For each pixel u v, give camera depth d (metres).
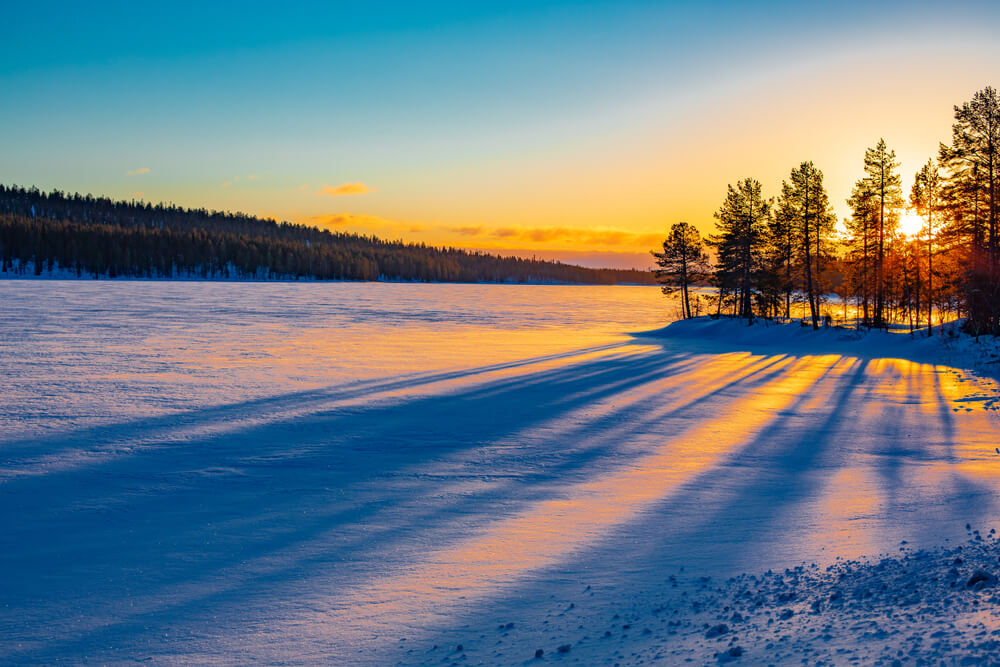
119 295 103.69
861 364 35.72
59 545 8.55
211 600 6.66
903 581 5.47
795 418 19.44
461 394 23.45
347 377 27.56
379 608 6.35
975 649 3.61
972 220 39.78
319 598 6.66
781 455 14.44
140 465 13.08
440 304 112.38
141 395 21.95
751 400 23.08
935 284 49.38
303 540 8.73
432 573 7.38
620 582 6.81
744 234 62.38
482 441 15.84
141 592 6.92
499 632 5.59
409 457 14.11
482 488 11.62
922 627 4.20
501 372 30.36
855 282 63.72
